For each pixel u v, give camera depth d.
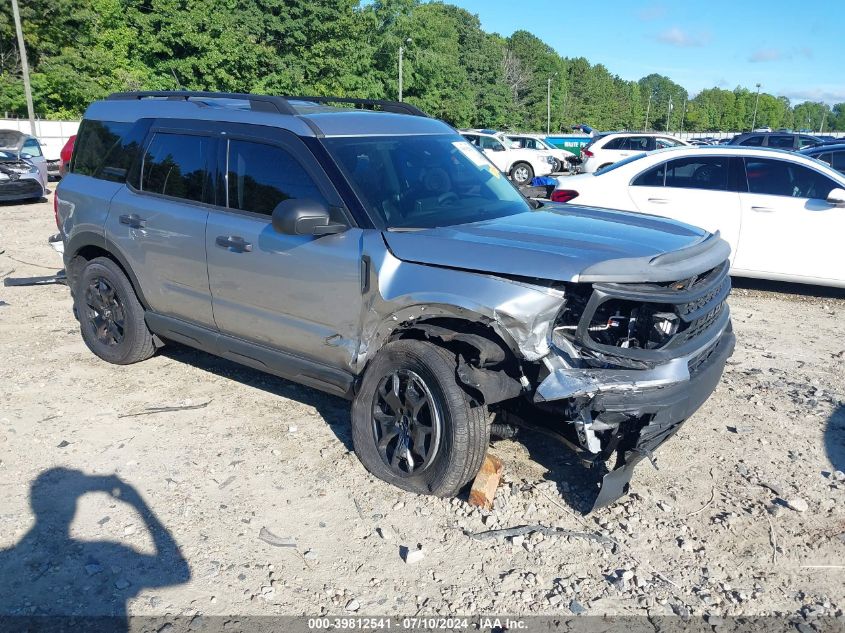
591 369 3.44
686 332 3.61
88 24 41.38
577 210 4.73
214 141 4.72
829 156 12.31
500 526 3.67
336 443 4.48
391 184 4.20
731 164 8.22
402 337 3.97
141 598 3.12
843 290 8.57
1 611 3.02
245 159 4.52
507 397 3.58
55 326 6.75
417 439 3.83
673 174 8.44
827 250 7.78
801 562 3.43
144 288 5.25
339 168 4.10
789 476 4.17
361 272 3.91
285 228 3.85
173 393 5.23
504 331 3.48
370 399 4.03
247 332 4.62
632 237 3.88
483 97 81.19
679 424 3.77
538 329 3.46
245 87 43.44
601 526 3.68
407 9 56.34
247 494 3.92
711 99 171.62
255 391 5.28
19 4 38.59
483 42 80.88
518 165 27.25
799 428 4.78
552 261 3.45
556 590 3.21
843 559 3.45
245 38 42.31
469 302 3.52
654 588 3.23
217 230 4.57
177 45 41.91
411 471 3.89
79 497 3.87
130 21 42.41
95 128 5.73
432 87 60.88
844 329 7.04
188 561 3.37
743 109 173.12
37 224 12.98
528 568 3.36
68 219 5.74
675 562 3.42
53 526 3.61
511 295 3.46
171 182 4.98
